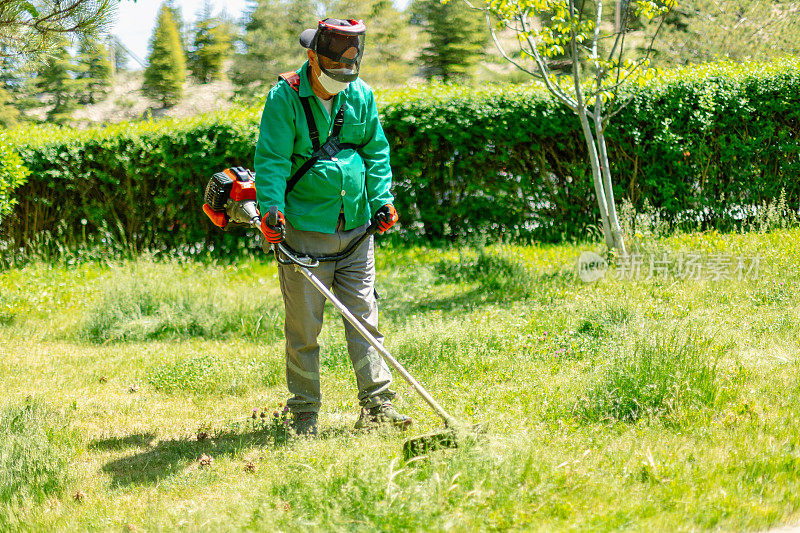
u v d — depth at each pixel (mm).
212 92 31234
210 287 8398
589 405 4062
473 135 10242
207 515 3004
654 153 10141
